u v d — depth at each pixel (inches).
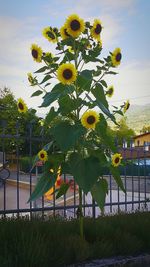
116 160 169.9
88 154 174.4
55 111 171.3
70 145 154.3
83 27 167.6
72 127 159.6
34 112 192.9
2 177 224.5
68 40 175.5
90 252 169.6
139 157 355.9
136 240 191.8
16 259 147.3
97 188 171.0
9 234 172.4
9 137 231.1
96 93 172.4
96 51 176.4
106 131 167.0
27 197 717.9
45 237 177.0
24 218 205.9
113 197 689.6
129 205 558.3
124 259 173.0
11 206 577.9
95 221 212.1
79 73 169.6
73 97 172.6
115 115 182.5
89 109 165.0
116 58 175.5
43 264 150.9
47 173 174.1
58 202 553.0
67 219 223.6
